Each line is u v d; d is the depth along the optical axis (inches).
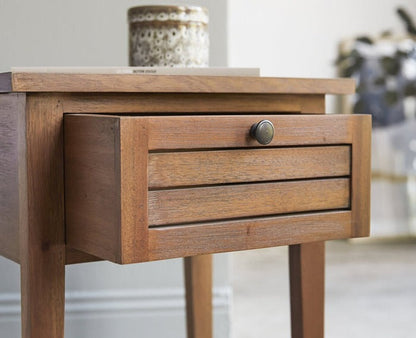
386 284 113.4
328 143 41.4
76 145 37.9
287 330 89.1
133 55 48.8
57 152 38.7
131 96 40.6
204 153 37.6
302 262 48.1
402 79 152.6
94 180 36.8
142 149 35.5
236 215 38.9
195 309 60.6
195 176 37.4
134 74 39.5
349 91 46.6
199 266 60.4
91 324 67.4
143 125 35.4
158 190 36.4
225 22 67.2
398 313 96.4
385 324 91.0
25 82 36.7
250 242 39.3
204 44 49.2
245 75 42.8
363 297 105.0
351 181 42.5
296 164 40.6
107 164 35.8
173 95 41.9
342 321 92.2
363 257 135.9
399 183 155.2
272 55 161.3
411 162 155.3
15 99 39.2
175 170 36.7
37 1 64.6
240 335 86.6
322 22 162.4
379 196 154.2
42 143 38.3
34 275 38.8
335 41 163.0
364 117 42.6
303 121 40.4
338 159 42.0
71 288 66.8
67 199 39.0
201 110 42.9
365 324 90.9
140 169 35.5
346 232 42.5
